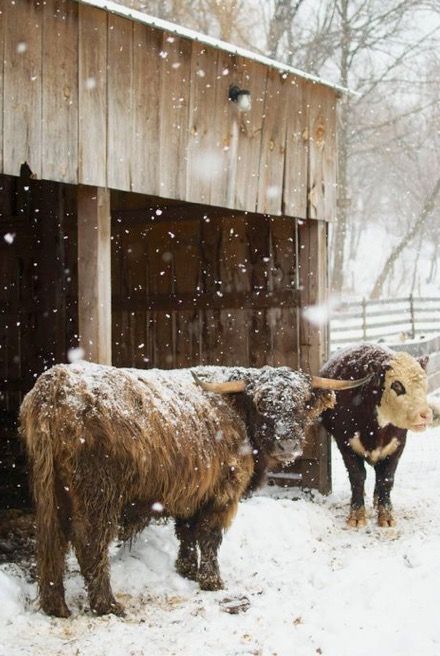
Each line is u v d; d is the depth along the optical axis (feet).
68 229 30.68
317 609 17.92
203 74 25.16
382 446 26.40
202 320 32.12
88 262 21.79
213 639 16.05
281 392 19.57
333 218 30.83
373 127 109.40
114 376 17.90
